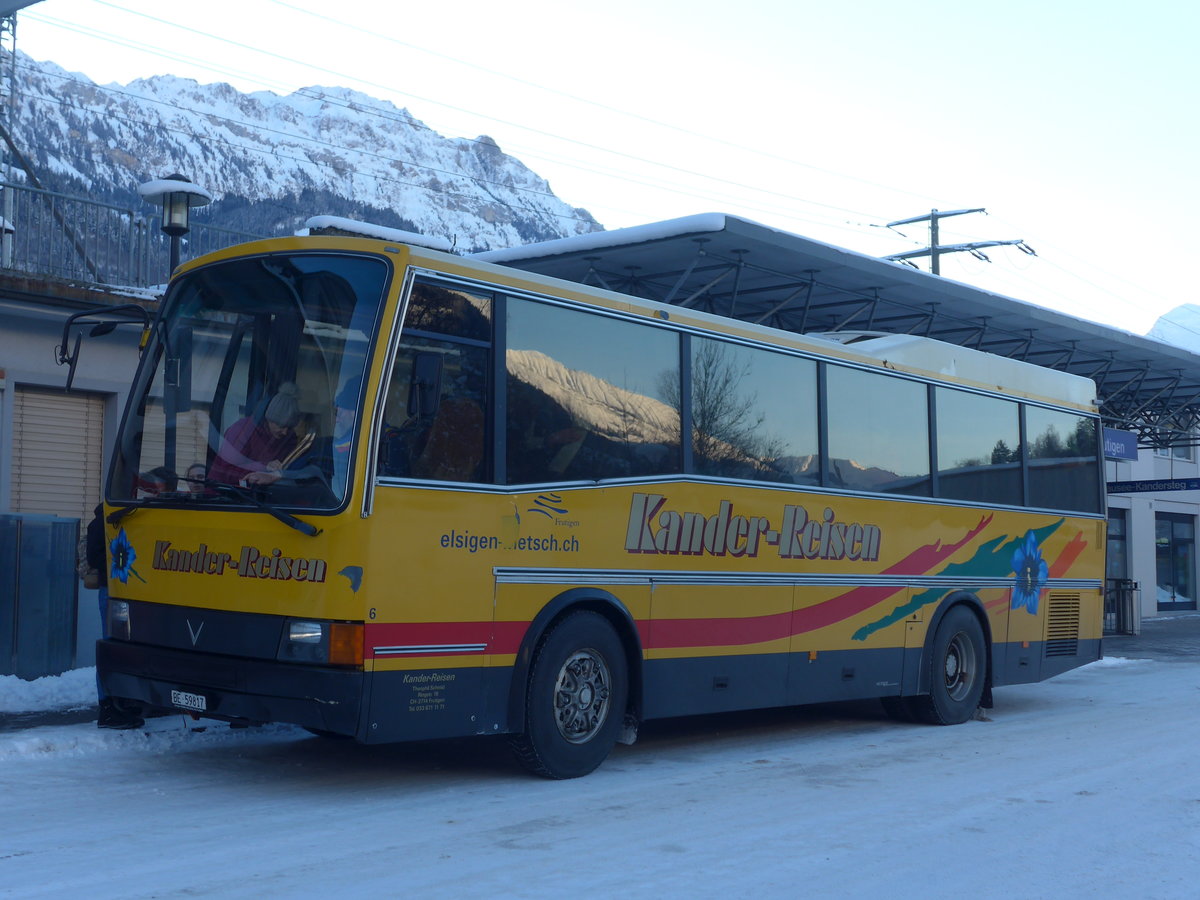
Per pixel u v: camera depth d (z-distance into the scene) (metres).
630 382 8.92
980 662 12.58
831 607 10.71
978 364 12.99
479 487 7.67
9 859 5.97
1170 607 36.72
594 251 14.88
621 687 8.68
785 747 10.40
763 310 18.62
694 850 6.49
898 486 11.62
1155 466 36.09
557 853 6.34
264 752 9.02
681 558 9.20
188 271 8.23
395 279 7.38
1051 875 6.21
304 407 7.38
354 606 6.97
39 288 11.99
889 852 6.58
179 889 5.50
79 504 12.98
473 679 7.59
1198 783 8.76
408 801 7.54
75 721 9.49
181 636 7.56
